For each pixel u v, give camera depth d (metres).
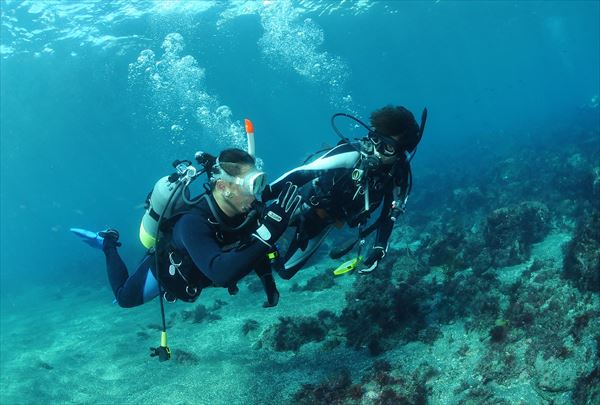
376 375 6.37
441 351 6.86
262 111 83.31
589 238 7.03
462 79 114.00
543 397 5.18
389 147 2.71
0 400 8.39
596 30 74.31
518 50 81.56
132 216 59.69
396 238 15.02
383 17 37.19
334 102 96.62
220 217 2.36
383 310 7.93
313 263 14.08
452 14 40.75
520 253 9.80
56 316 15.55
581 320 5.77
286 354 8.20
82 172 79.44
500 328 6.62
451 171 26.16
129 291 2.89
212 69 39.28
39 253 52.28
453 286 8.78
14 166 56.97
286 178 2.80
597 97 37.75
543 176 17.39
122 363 9.44
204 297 13.81
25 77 28.73
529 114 73.44
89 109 38.53
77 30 24.92
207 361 8.53
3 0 20.66
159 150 75.38
